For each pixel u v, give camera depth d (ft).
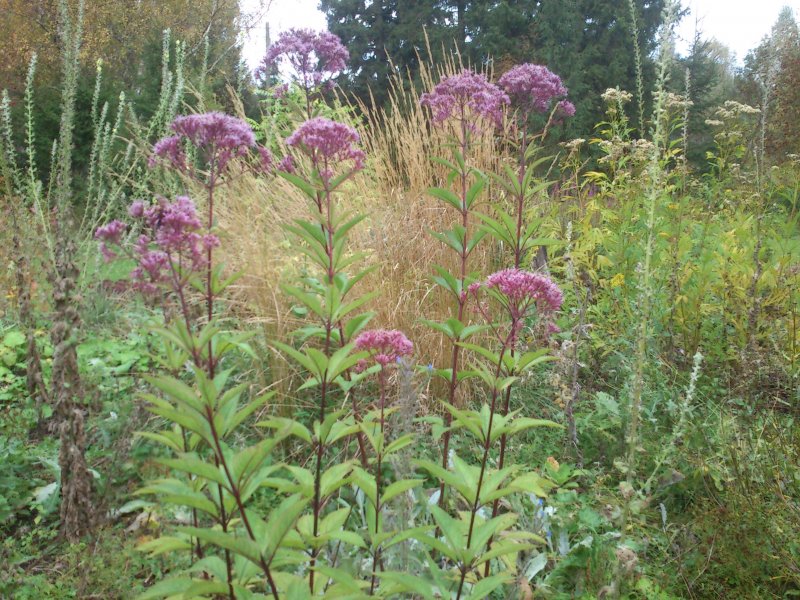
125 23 63.82
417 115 18.80
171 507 9.34
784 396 13.83
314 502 6.63
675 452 11.16
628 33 71.72
